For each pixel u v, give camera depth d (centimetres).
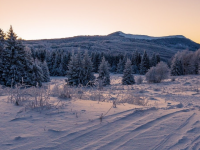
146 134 324
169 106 665
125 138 300
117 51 16375
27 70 2227
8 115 380
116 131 327
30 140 267
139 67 7150
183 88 1725
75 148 254
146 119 415
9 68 2089
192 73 4650
